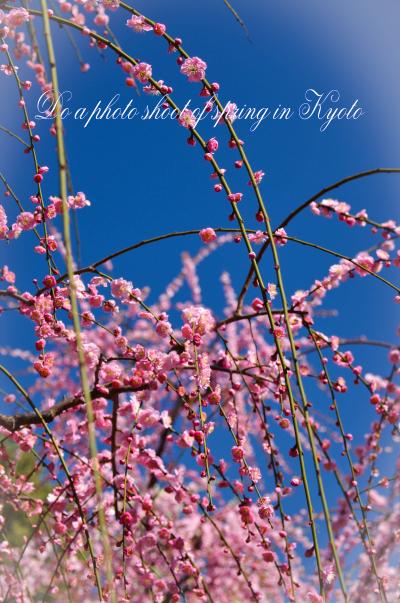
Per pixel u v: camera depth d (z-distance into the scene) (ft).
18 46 9.41
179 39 8.40
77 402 9.07
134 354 8.95
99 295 8.98
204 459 7.63
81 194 8.96
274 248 7.06
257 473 7.84
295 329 11.59
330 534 5.70
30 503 9.29
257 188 7.59
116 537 10.24
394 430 9.73
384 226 9.12
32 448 9.05
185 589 11.18
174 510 15.11
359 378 9.56
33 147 8.63
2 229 8.73
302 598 7.40
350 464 8.82
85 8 9.14
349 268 9.61
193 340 8.36
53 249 8.87
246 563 15.12
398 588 10.01
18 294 9.19
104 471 9.70
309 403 6.53
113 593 3.88
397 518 10.83
